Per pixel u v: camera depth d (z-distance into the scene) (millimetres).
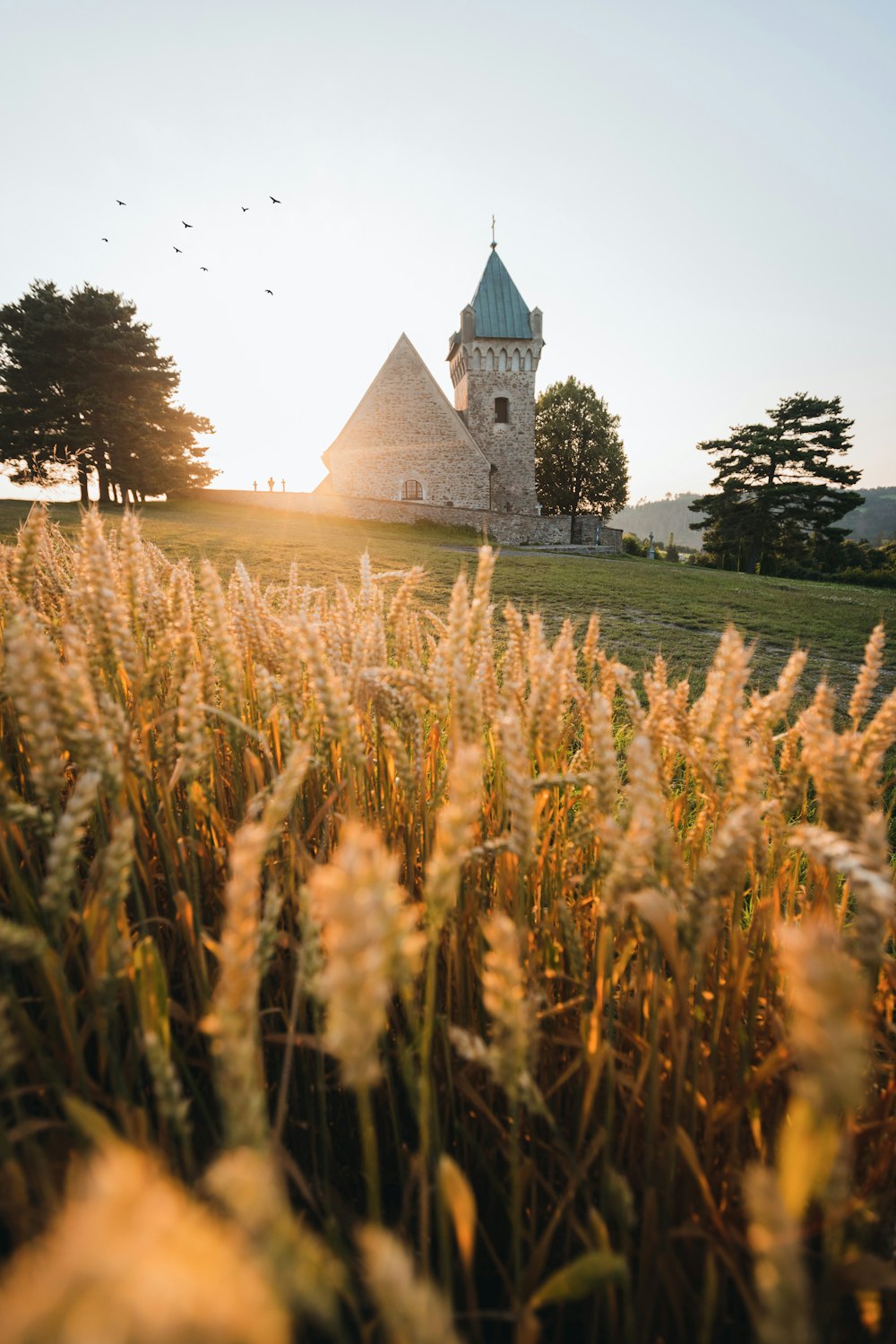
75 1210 320
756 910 1343
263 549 21109
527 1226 1258
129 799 1434
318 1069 1095
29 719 974
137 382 41906
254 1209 458
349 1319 1043
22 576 1797
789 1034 1092
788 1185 506
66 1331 244
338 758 1724
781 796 1382
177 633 1591
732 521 57406
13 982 1332
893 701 1274
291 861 1368
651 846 950
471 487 43781
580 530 50500
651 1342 1100
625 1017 1339
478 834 1527
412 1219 1269
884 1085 1365
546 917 1440
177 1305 261
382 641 1854
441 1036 1282
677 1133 996
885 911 725
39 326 39781
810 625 15930
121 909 1147
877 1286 750
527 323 48562
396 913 574
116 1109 1054
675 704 1561
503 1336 1194
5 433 39938
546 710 1404
